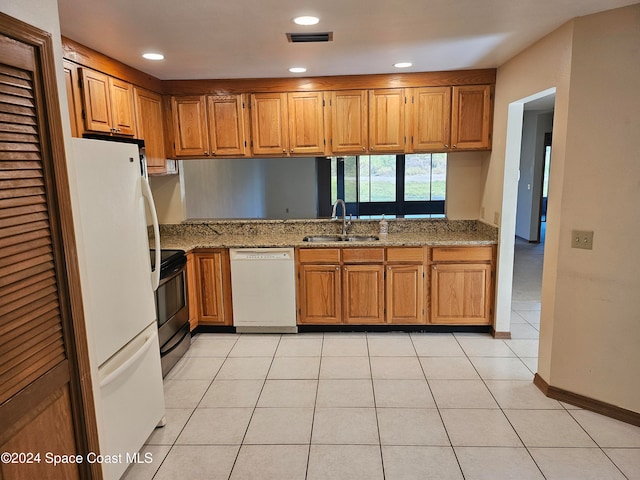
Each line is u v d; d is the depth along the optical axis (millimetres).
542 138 7691
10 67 1283
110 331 1973
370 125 3820
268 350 3578
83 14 2193
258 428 2502
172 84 3838
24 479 1358
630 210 2332
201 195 5293
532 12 2295
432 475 2084
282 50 2938
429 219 4188
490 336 3787
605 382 2537
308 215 8875
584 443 2307
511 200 3518
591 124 2404
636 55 2230
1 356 1262
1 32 1236
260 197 8523
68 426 1588
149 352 2346
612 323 2469
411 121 3789
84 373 1651
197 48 2832
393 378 3059
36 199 1399
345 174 8812
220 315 3932
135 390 2186
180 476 2117
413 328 3883
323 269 3797
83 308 1647
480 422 2512
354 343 3684
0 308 1251
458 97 3717
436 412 2625
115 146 2025
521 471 2100
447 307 3779
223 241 4020
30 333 1379
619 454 2215
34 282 1393
